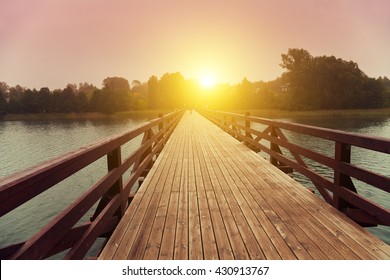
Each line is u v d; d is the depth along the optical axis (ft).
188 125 62.03
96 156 8.47
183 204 12.75
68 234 7.37
